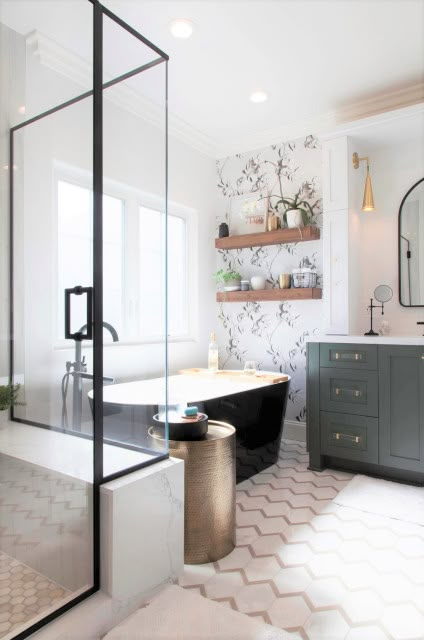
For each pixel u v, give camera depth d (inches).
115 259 70.7
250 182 153.4
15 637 47.5
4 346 68.8
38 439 61.4
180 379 132.7
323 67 107.1
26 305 68.1
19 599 53.6
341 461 114.1
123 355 68.6
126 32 70.6
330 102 124.8
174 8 86.1
